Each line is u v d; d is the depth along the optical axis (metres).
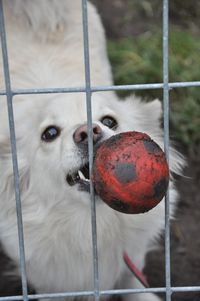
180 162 1.07
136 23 1.80
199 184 1.37
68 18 1.30
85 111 0.97
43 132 0.99
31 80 1.17
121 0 1.89
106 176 0.74
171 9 1.85
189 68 1.54
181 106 1.47
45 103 1.04
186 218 1.29
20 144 1.05
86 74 0.74
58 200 1.01
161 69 1.54
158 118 1.09
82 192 0.94
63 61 1.23
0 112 1.11
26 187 1.05
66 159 0.92
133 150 0.73
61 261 1.07
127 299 1.13
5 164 1.05
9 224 1.06
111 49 1.62
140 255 1.10
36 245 1.06
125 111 1.06
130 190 0.73
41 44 1.25
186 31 1.76
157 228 1.07
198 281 1.16
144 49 1.62
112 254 1.07
